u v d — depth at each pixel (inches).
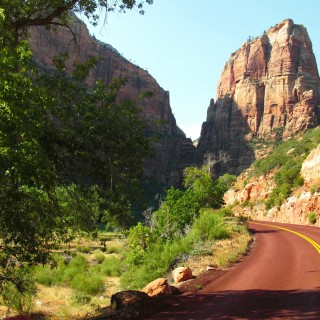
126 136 378.3
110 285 917.8
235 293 376.8
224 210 1562.5
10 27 401.7
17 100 260.5
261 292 376.5
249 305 326.6
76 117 352.8
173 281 521.0
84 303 697.6
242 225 1209.4
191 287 419.5
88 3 480.4
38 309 655.8
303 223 1763.0
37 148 267.3
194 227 965.8
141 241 1003.3
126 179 401.7
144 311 312.2
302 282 417.7
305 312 299.0
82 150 361.1
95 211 409.7
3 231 345.1
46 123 326.6
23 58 297.0
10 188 296.5
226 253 675.4
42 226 372.2
